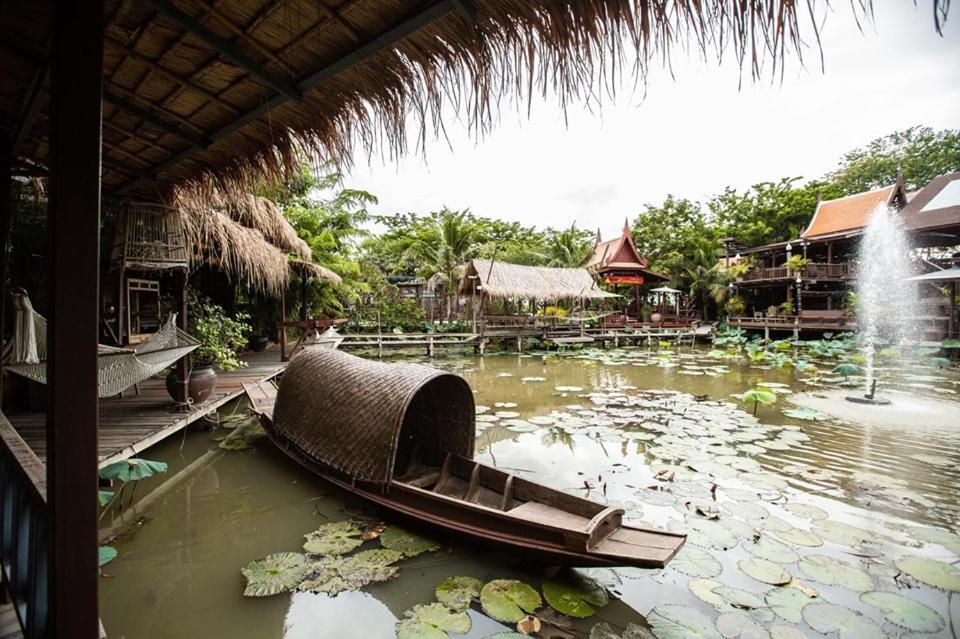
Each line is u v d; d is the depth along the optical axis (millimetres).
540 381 10023
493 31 1694
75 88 1196
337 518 3602
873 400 7477
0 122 2910
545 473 4570
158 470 3551
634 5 1422
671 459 4922
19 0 1778
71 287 1196
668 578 2812
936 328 13828
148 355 3785
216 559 3072
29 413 4352
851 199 19359
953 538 3266
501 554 3070
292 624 2461
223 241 6418
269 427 4809
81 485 1222
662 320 21578
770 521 3496
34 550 1413
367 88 2154
